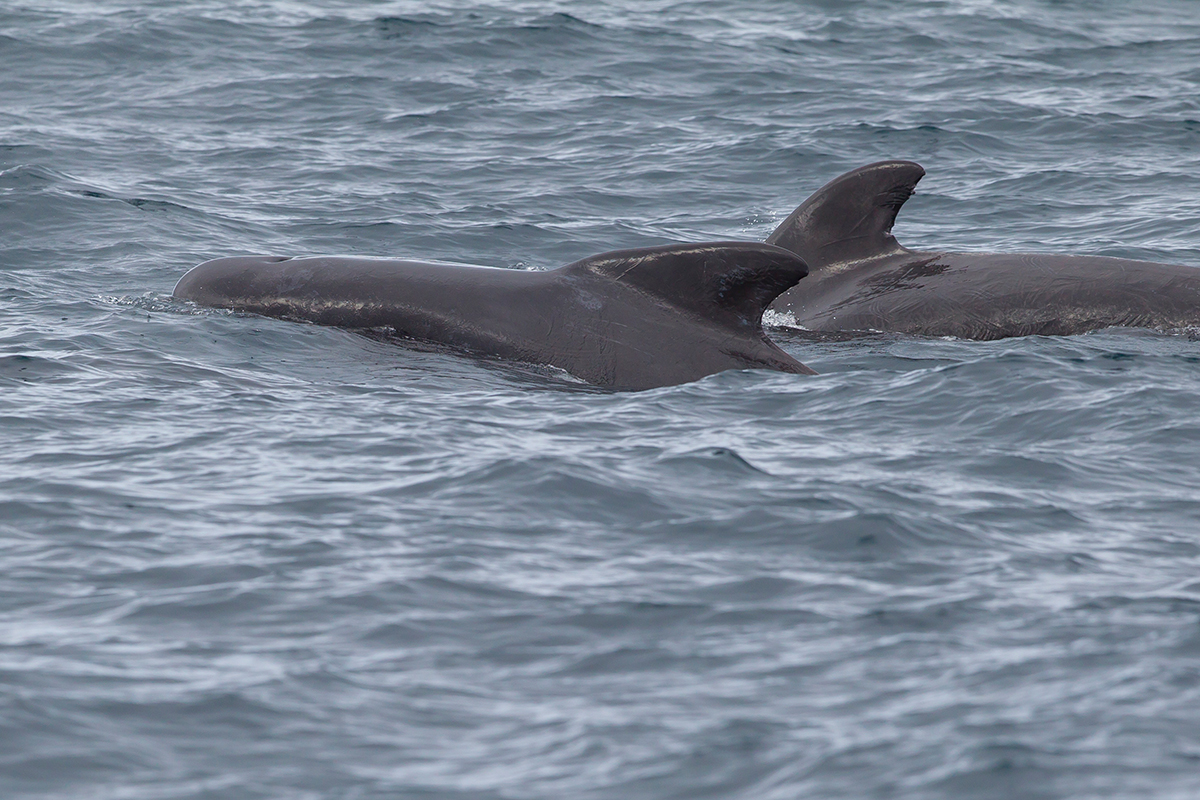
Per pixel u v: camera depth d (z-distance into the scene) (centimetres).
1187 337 6197
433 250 7975
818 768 2470
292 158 10031
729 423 4741
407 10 15012
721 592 3278
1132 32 15012
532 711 2700
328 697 2730
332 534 3562
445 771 2481
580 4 15788
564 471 4019
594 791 2416
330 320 5809
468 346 5562
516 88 12100
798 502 3884
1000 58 13575
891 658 2931
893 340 6312
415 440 4384
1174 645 2989
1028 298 6431
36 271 7112
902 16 15388
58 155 9719
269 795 2400
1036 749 2512
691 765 2491
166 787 2414
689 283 5497
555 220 8656
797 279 5484
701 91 12106
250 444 4319
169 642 2945
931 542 3641
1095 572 3472
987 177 9781
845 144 10494
